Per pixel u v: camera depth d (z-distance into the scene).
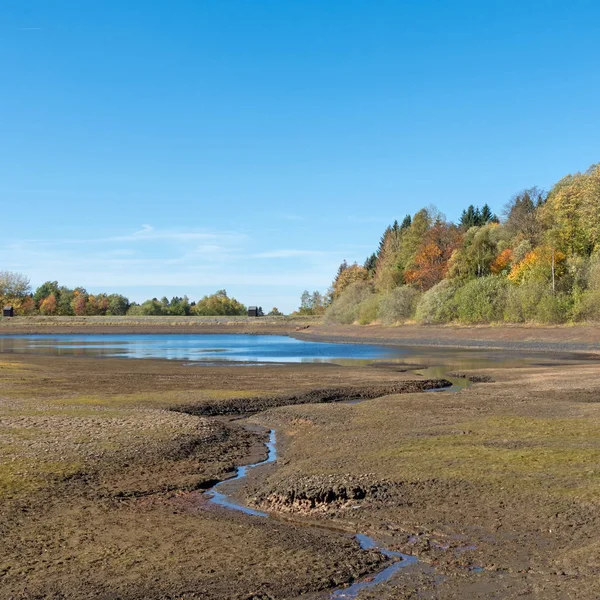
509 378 34.81
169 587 8.94
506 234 111.69
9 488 13.80
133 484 14.53
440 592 8.75
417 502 12.65
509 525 11.20
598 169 86.06
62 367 44.31
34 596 8.64
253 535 11.13
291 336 114.81
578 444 16.88
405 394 27.95
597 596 8.36
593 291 72.44
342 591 8.88
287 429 21.67
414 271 124.75
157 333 131.00
